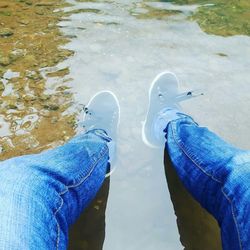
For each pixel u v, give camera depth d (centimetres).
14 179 125
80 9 269
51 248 119
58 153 151
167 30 257
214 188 150
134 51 242
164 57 239
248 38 255
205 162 156
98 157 166
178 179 187
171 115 193
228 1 284
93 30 254
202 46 248
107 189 181
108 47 243
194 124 185
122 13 268
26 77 223
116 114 204
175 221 172
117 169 188
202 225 172
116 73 228
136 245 164
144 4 276
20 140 195
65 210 136
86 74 227
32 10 267
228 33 257
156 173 188
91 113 204
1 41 244
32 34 249
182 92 220
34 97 213
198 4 279
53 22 258
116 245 164
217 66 236
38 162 140
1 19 259
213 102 218
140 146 197
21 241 109
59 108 209
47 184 131
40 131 199
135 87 222
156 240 166
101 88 220
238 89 225
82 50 240
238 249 129
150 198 179
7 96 213
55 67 229
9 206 116
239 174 139
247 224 127
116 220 172
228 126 208
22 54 236
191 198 181
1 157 188
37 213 120
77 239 165
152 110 207
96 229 168
